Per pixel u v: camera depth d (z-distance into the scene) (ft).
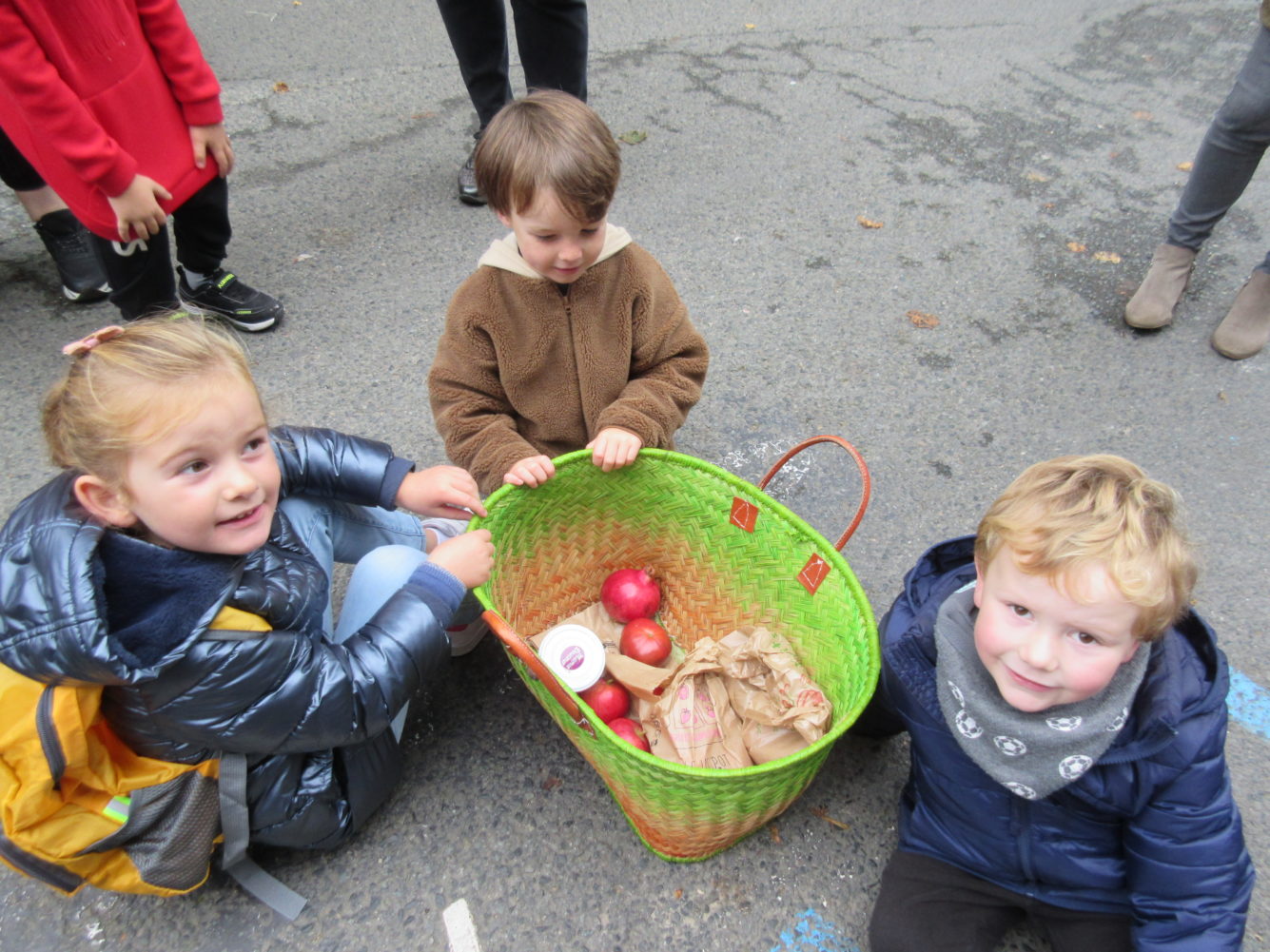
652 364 6.40
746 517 5.73
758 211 10.87
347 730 4.50
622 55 14.12
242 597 4.12
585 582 6.60
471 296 5.86
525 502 5.74
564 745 5.84
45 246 9.49
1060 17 15.83
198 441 3.78
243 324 8.68
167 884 4.57
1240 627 6.64
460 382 6.05
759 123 12.59
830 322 9.30
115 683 3.69
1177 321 9.42
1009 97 13.43
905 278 9.94
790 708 5.05
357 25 14.34
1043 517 3.82
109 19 6.15
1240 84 7.82
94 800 4.18
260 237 10.01
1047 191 11.41
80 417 3.70
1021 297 9.72
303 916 5.00
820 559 5.29
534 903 5.10
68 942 4.88
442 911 5.05
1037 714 4.12
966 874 4.88
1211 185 8.36
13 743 3.72
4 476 7.23
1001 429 8.18
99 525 3.82
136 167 6.46
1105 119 12.95
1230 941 4.20
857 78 13.79
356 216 10.42
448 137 11.84
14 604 3.65
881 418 8.25
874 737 5.83
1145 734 4.05
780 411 8.29
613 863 5.28
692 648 6.48
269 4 14.83
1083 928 4.73
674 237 10.38
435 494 5.55
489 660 6.32
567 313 5.91
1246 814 5.51
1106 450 8.00
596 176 5.13
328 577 5.26
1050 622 3.81
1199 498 7.58
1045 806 4.47
